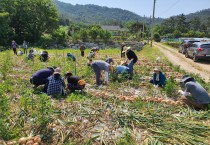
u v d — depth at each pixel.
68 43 64.94
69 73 10.84
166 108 9.17
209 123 8.01
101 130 7.20
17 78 12.92
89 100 9.52
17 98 9.61
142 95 10.95
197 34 105.62
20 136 6.78
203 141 6.79
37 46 59.44
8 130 6.89
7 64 15.04
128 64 13.44
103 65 12.01
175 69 17.75
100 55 26.80
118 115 8.12
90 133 7.07
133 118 7.95
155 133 7.20
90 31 68.12
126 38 73.06
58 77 10.16
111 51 36.72
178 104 9.70
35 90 10.77
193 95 9.23
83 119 7.94
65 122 7.48
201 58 23.50
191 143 6.68
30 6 63.34
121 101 9.70
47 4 64.94
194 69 19.86
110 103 9.38
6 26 55.91
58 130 7.04
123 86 12.18
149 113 8.45
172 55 29.80
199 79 13.97
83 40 67.31
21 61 19.09
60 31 67.00
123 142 6.47
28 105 8.51
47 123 7.30
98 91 11.08
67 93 10.55
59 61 18.95
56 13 66.81
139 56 27.30
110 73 13.12
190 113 8.71
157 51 35.44
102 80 13.02
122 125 7.58
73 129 7.16
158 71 12.20
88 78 13.45
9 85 10.95
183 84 9.91
